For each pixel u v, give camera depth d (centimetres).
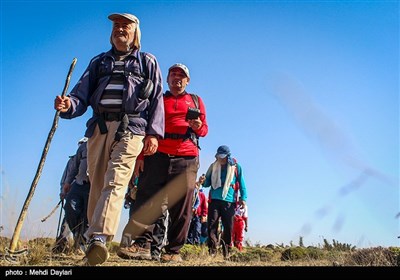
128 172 400
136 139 411
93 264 368
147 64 437
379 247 571
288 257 670
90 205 426
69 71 411
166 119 533
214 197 777
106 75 427
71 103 412
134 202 536
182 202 521
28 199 387
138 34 448
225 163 787
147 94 419
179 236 523
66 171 689
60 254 525
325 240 737
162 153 525
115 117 414
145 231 518
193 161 534
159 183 523
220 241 807
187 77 552
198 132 540
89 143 426
